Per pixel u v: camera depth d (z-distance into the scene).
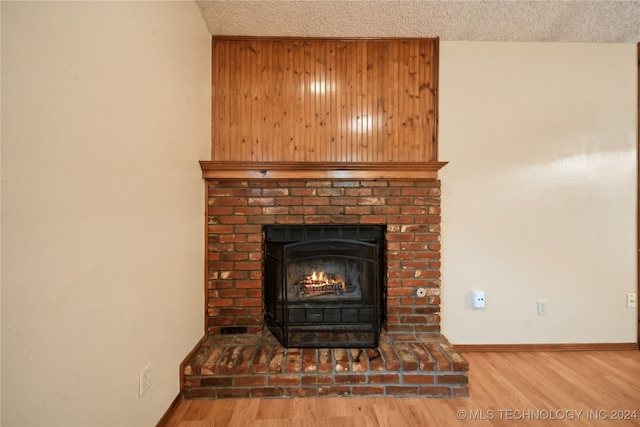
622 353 2.02
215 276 1.87
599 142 2.06
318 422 1.35
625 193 2.02
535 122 2.05
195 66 1.69
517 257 2.03
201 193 1.80
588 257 2.05
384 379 1.54
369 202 1.92
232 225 1.88
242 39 1.98
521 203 2.06
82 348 0.85
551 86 2.05
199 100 1.76
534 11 1.74
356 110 2.01
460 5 1.69
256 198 1.89
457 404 1.48
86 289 0.86
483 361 1.92
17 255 0.67
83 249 0.85
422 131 2.02
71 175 0.81
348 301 1.85
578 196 2.04
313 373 1.53
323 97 2.01
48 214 0.74
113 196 0.98
